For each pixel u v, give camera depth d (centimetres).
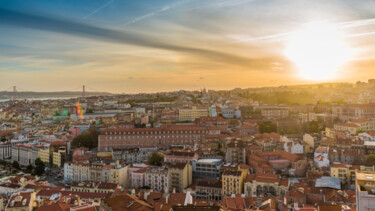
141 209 17888
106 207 19200
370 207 12581
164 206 19188
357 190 13025
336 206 19738
